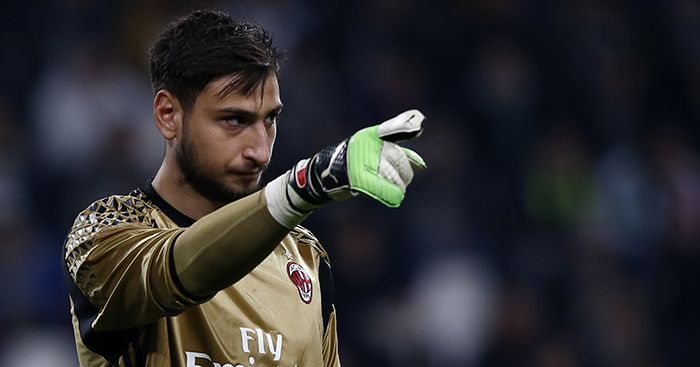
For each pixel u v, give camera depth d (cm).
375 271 3638
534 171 4294
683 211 4509
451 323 3709
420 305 3684
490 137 4391
